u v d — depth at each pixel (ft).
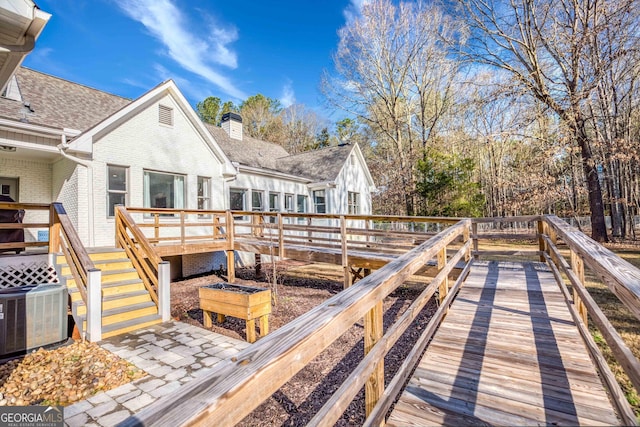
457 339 8.48
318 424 3.38
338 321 3.88
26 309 13.08
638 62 38.63
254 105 101.96
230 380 2.60
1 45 8.55
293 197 44.32
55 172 25.86
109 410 9.19
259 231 30.94
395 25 60.64
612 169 51.19
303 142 106.22
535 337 8.45
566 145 39.91
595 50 37.68
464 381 6.50
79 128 23.61
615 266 5.11
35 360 12.37
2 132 19.65
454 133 72.33
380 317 5.41
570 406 5.55
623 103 48.16
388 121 71.41
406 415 5.50
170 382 10.80
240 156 42.57
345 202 51.19
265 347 3.08
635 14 35.09
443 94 65.51
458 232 13.00
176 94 28.30
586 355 7.39
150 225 23.22
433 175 53.93
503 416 5.36
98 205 23.26
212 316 18.38
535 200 42.47
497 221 19.01
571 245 7.73
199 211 25.94
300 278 29.78
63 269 17.17
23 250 19.79
